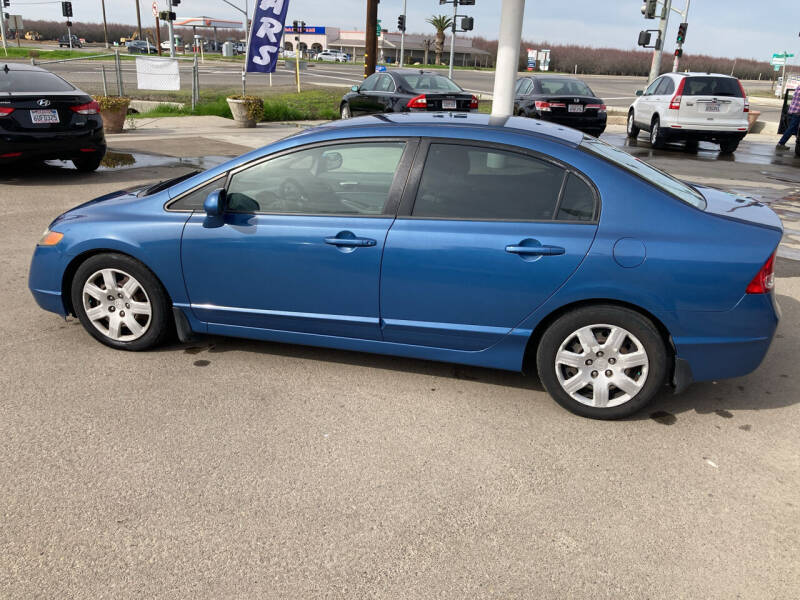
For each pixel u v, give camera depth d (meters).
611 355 3.43
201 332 4.14
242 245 3.79
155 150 12.35
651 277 3.24
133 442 3.23
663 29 26.50
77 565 2.44
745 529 2.72
